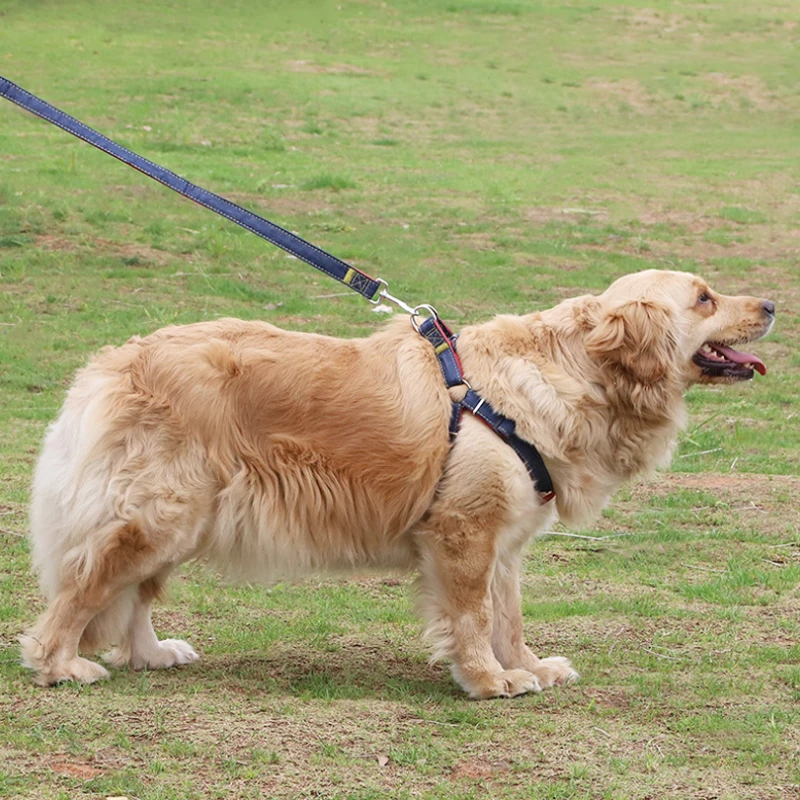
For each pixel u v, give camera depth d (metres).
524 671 6.98
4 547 9.18
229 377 6.69
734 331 7.31
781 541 10.09
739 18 56.75
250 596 8.66
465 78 44.38
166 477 6.55
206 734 5.95
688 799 5.49
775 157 34.78
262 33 48.62
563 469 6.96
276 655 7.50
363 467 6.71
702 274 22.12
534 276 21.47
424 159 32.31
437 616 6.87
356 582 9.05
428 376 6.81
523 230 24.86
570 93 43.59
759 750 6.04
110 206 23.50
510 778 5.67
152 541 6.57
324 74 42.69
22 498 10.38
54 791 5.36
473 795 5.46
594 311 7.18
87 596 6.63
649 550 9.88
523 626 8.09
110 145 7.66
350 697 6.78
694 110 42.38
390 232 23.98
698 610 8.47
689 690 6.95
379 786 5.51
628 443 7.20
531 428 6.79
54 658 6.65
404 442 6.69
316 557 6.88
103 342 16.48
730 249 24.22
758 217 26.84
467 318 18.45
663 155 34.56
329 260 7.52
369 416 6.72
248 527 6.72
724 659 7.47
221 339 6.86
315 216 24.75
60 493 6.62
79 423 6.63
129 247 21.31
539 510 7.03
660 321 6.99
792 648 7.61
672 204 27.86
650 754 5.97
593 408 7.02
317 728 6.11
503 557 7.14
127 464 6.54
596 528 10.47
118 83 37.78
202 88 38.09
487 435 6.74
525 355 6.98
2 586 8.36
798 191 29.81
